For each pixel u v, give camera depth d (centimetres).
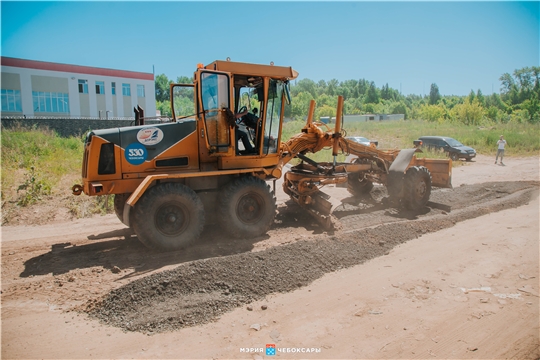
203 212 617
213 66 630
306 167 846
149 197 571
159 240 583
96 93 3328
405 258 582
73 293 463
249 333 379
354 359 339
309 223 766
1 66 2847
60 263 563
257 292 460
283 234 694
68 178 1078
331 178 786
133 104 3550
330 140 813
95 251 613
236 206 649
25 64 2942
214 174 619
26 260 580
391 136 3036
